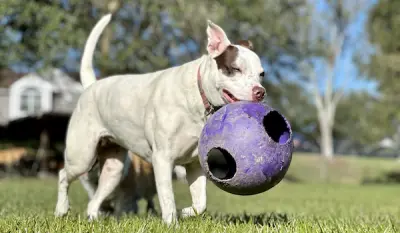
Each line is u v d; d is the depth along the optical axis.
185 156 4.48
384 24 27.77
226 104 4.04
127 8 21.97
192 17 21.48
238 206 9.39
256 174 3.71
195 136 4.38
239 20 23.11
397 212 8.05
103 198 5.39
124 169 5.60
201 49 23.36
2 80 35.22
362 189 19.28
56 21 17.19
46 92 33.31
